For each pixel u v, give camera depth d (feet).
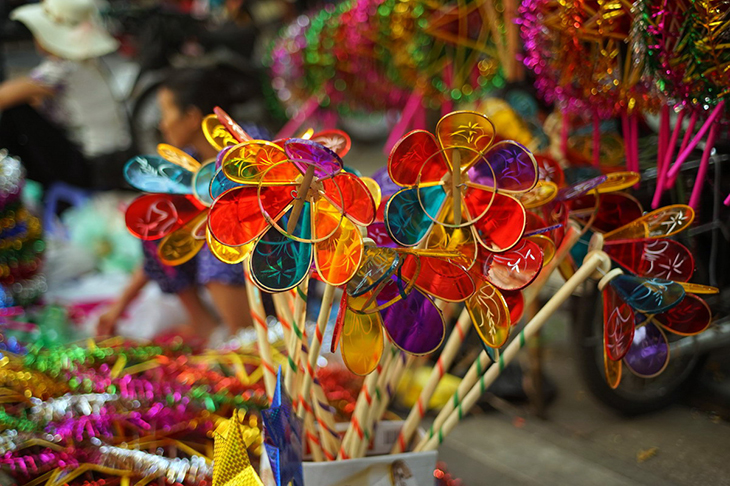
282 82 7.95
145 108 9.94
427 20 6.28
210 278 5.83
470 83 6.63
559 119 5.22
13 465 3.37
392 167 2.57
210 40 11.97
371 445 3.36
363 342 2.62
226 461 2.67
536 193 2.89
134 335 6.97
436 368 3.18
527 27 4.13
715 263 4.80
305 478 2.90
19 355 4.59
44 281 7.36
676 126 3.76
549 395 5.87
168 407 3.95
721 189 4.53
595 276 2.92
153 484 3.45
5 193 6.38
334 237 2.57
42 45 8.65
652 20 3.10
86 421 3.65
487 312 2.59
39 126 8.37
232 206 2.57
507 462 5.01
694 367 5.55
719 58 3.07
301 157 2.39
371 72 6.97
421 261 2.64
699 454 4.98
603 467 4.89
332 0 10.23
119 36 12.19
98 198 9.62
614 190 3.17
